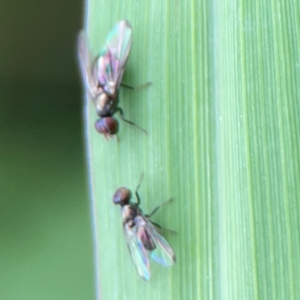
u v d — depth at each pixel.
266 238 0.06
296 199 0.06
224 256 0.06
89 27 0.06
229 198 0.06
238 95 0.06
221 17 0.06
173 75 0.06
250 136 0.06
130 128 0.06
